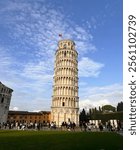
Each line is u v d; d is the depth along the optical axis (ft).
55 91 395.14
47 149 55.52
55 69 418.72
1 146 60.13
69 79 395.96
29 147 59.00
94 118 454.81
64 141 79.51
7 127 255.29
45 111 523.29
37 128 223.71
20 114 490.08
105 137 104.73
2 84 345.31
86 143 72.64
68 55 409.28
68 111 378.32
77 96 401.08
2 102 345.72
